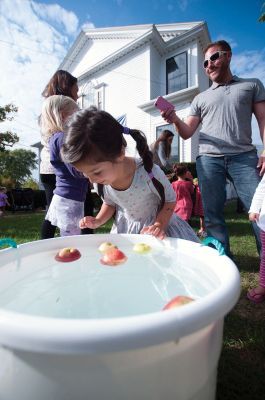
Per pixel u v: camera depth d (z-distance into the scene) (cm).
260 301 171
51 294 85
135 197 143
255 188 197
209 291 81
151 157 142
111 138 106
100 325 45
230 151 204
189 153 834
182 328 47
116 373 49
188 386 56
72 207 174
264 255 173
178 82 934
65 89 203
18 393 52
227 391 103
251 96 202
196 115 224
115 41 1053
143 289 89
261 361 118
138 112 964
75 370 48
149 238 125
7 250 102
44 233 199
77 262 111
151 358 50
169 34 1004
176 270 102
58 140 164
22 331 45
